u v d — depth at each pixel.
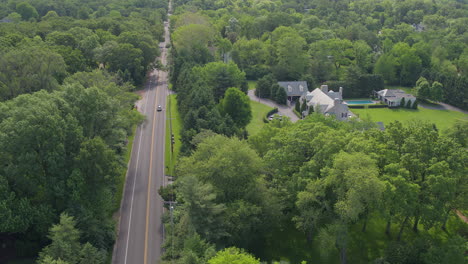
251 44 194.25
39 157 66.62
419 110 162.88
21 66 98.81
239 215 64.62
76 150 71.38
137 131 123.88
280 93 158.75
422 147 68.25
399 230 77.94
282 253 72.31
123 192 90.25
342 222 64.31
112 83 104.81
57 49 138.50
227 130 101.31
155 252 71.69
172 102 149.38
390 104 164.75
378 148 69.94
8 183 65.25
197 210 62.41
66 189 67.38
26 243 67.69
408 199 63.12
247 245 70.19
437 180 62.31
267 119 139.75
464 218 82.31
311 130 74.62
